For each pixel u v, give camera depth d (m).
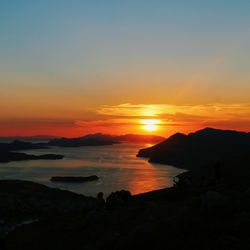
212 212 25.11
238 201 26.14
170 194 37.47
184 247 21.55
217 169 39.50
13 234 36.50
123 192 38.56
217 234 22.33
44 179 160.38
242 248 19.89
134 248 22.66
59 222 37.28
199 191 35.62
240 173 46.31
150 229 23.39
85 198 87.75
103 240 25.56
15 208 68.25
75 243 28.30
